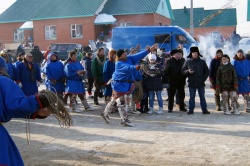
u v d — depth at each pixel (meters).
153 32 21.94
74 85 10.48
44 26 37.75
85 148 6.64
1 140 3.02
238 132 7.58
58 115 3.22
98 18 35.88
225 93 9.76
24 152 6.52
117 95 8.45
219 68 9.81
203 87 9.87
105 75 10.73
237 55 10.01
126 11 36.25
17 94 3.02
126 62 8.37
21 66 10.05
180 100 10.45
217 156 5.93
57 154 6.33
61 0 38.59
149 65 9.96
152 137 7.31
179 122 8.84
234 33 25.61
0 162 2.97
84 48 23.80
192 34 28.53
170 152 6.22
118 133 7.77
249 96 10.24
